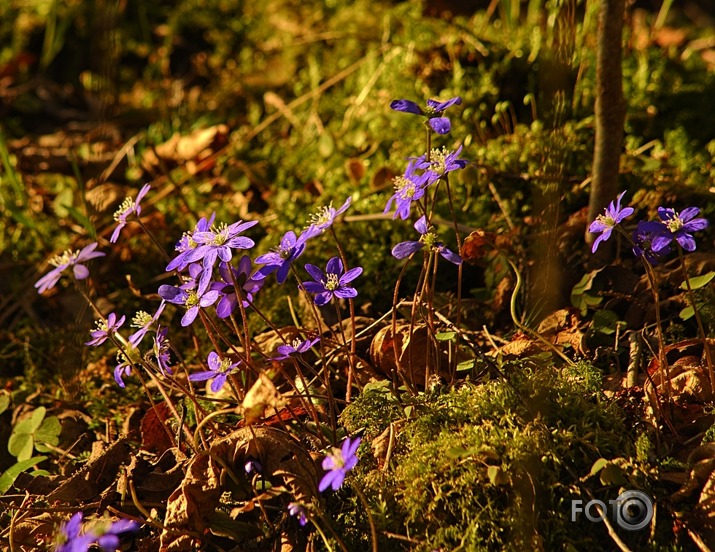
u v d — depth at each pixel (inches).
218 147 131.6
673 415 73.8
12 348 109.9
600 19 85.1
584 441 68.1
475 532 65.0
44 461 89.6
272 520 71.0
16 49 175.5
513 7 136.1
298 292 101.6
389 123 125.3
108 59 130.2
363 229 108.1
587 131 112.1
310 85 148.8
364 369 84.5
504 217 104.9
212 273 71.4
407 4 147.8
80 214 108.2
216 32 169.9
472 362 78.7
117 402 95.6
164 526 67.5
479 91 123.1
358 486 69.8
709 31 173.2
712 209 97.6
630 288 90.0
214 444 69.9
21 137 155.7
